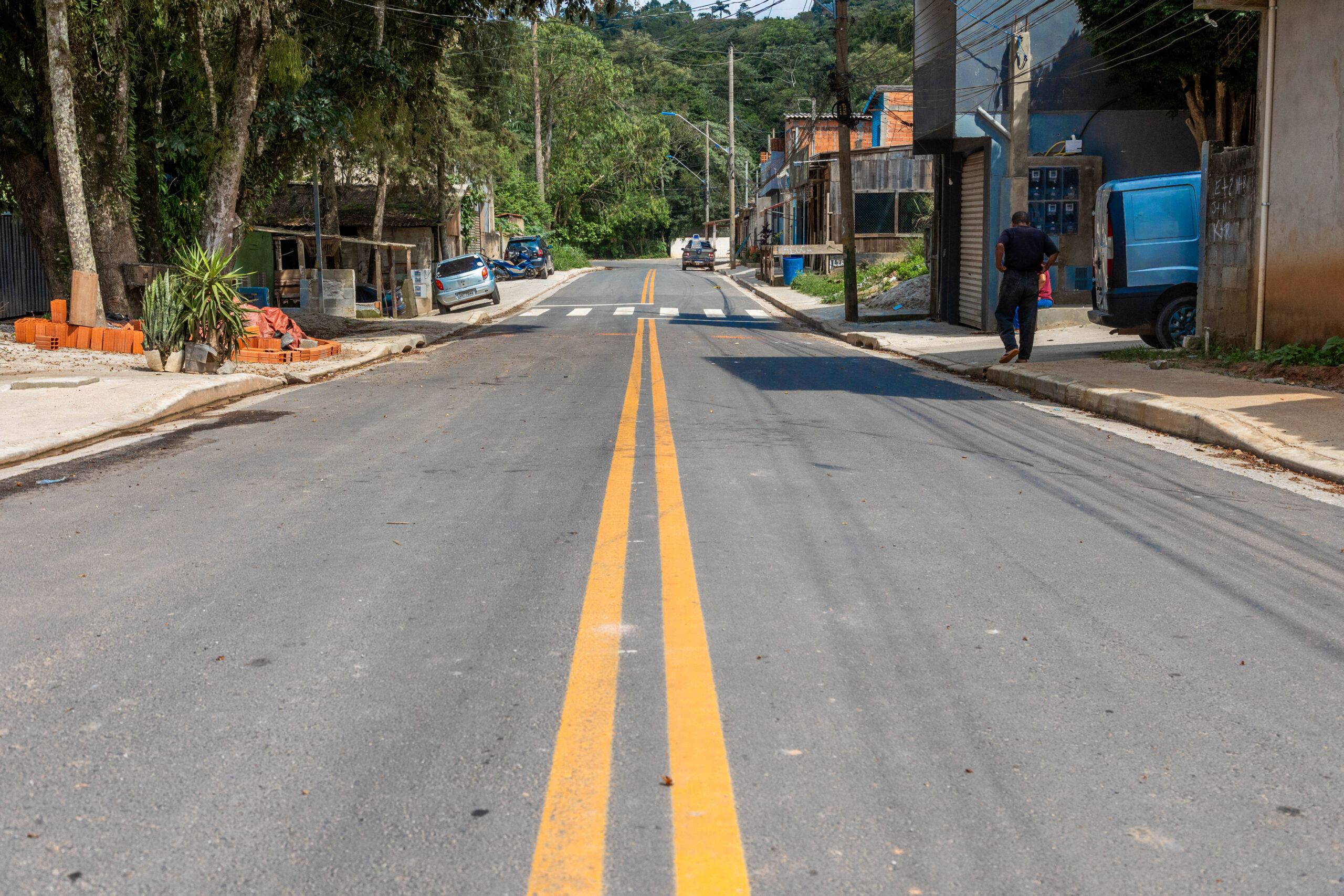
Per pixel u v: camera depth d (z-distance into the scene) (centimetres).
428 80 2423
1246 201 1322
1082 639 416
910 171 4475
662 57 11225
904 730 334
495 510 635
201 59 1883
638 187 9575
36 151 1820
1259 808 286
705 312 3275
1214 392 1038
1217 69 1797
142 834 273
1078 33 2095
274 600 466
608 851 265
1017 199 2109
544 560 525
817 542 560
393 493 686
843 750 320
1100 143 2131
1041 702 356
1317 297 1206
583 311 3312
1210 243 1405
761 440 883
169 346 1345
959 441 887
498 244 6519
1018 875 255
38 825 277
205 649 406
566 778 302
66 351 1534
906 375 1434
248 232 2389
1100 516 623
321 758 315
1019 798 291
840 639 415
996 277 2122
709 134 10681
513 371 1521
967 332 2148
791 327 2683
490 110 3938
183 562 528
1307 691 365
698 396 1188
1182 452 844
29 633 425
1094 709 350
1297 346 1209
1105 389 1077
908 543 559
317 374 1471
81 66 1712
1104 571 511
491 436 923
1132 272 1477
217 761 313
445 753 318
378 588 482
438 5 2381
